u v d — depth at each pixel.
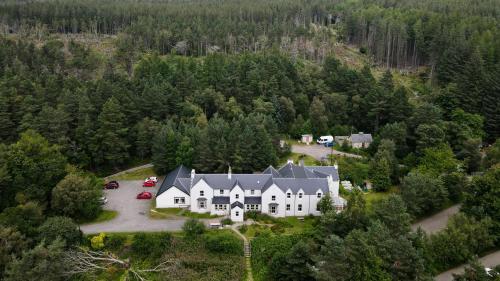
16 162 92.31
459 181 101.62
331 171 101.19
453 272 79.38
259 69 149.38
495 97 136.00
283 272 74.19
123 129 115.06
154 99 124.94
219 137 111.75
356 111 144.75
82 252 80.00
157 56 175.50
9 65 158.88
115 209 96.50
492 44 163.50
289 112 141.38
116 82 138.38
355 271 65.44
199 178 96.00
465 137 122.31
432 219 97.19
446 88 145.00
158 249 82.38
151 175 115.00
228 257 81.44
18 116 115.94
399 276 67.56
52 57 176.88
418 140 120.56
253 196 95.50
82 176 100.62
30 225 82.12
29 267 70.12
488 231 83.00
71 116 118.12
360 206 83.38
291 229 88.88
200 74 147.12
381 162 107.50
